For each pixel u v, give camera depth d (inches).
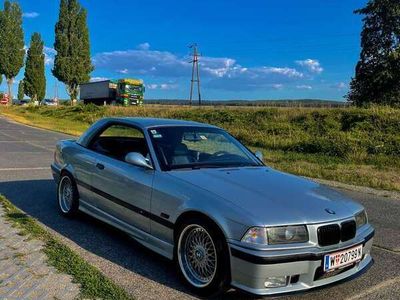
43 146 692.1
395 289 176.9
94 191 229.1
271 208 156.3
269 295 145.7
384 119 921.5
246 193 166.9
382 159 656.4
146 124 222.5
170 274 180.2
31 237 209.5
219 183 175.6
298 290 148.9
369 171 546.6
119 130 234.8
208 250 160.7
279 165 573.9
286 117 1124.5
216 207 157.9
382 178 491.2
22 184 354.3
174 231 173.9
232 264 150.9
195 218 163.9
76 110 1877.5
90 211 235.5
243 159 218.2
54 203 291.7
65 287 157.4
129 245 213.0
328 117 1035.3
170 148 204.7
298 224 151.3
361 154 680.4
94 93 2568.9
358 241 164.4
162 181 183.6
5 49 3132.4
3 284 157.5
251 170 201.2
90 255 197.8
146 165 192.5
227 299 159.8
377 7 1748.3
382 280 186.4
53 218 254.7
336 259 154.7
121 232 231.6
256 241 146.6
